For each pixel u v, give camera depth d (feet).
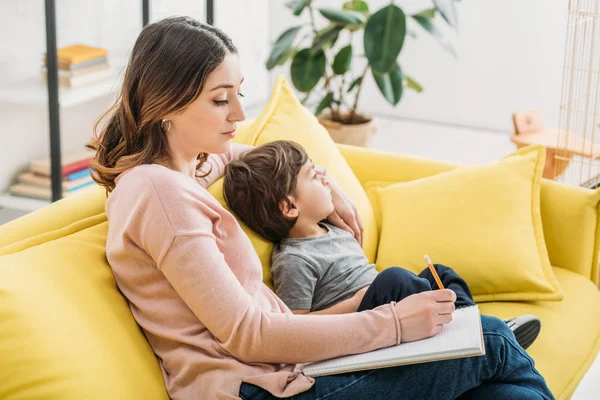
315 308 5.42
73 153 11.23
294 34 11.26
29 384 3.79
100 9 11.45
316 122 6.65
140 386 4.16
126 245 4.26
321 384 4.17
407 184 6.64
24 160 11.05
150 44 4.37
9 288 3.96
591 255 6.57
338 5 15.23
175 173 4.37
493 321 4.61
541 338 5.65
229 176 5.45
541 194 6.63
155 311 4.33
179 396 4.27
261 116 6.31
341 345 4.24
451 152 13.43
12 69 10.62
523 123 10.75
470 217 6.20
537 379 4.52
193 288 4.12
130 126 4.48
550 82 13.79
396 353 4.21
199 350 4.29
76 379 3.88
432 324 4.33
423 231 6.25
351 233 5.90
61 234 4.67
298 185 5.48
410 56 14.87
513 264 6.02
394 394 4.22
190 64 4.28
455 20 10.53
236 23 13.69
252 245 5.20
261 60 14.79
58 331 3.96
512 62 14.01
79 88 10.63
